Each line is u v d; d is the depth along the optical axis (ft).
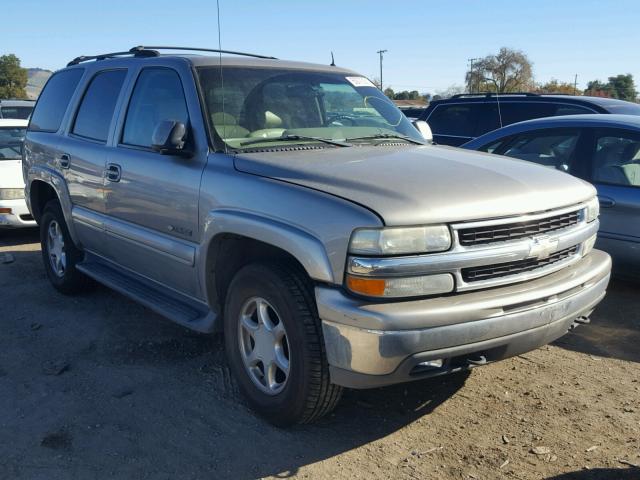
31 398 13.04
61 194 18.21
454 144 32.99
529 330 10.71
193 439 11.49
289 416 11.35
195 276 13.23
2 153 30.07
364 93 16.42
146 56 16.31
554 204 11.36
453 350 9.99
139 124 15.31
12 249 26.37
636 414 12.23
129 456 10.98
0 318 17.71
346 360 10.02
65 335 16.40
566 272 11.74
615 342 15.71
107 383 13.67
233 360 12.44
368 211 9.86
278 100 14.46
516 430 11.69
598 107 28.17
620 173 18.66
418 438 11.46
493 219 10.44
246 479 10.34
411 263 9.78
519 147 21.79
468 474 10.37
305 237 10.35
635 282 19.57
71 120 18.43
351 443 11.32
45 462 10.82
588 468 10.48
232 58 15.06
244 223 11.43
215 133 13.10
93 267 17.75
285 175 11.49
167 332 16.53
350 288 9.91
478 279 10.41
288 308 10.78
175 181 13.39
